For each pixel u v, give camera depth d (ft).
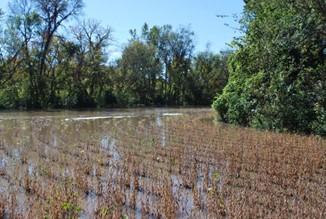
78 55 162.09
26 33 143.64
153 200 26.30
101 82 177.58
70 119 96.99
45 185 29.40
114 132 66.74
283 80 64.64
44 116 106.42
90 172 33.78
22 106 141.49
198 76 235.40
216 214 23.45
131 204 25.05
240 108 79.30
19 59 144.97
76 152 44.47
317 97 60.34
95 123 86.58
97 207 23.80
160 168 36.47
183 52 229.86
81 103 161.79
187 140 55.16
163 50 229.45
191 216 22.84
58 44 156.97
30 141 54.29
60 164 37.65
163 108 177.58
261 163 38.01
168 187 28.19
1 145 49.03
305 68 64.64
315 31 57.72
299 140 53.16
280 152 44.09
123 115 118.11
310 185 30.71
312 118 62.85
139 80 211.61
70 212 22.80
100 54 173.68
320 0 54.08
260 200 26.12
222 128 72.13
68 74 160.25
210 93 233.96
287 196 27.78
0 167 35.88
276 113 66.64
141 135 62.08
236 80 85.76
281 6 61.62
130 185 30.42
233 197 26.35
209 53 238.68
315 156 41.60
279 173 33.88
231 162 38.09
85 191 27.73
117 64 199.52
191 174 32.78
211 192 27.22
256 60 69.56
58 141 54.34
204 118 101.81
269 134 60.29
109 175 33.17
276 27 64.18
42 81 145.18
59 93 158.20
